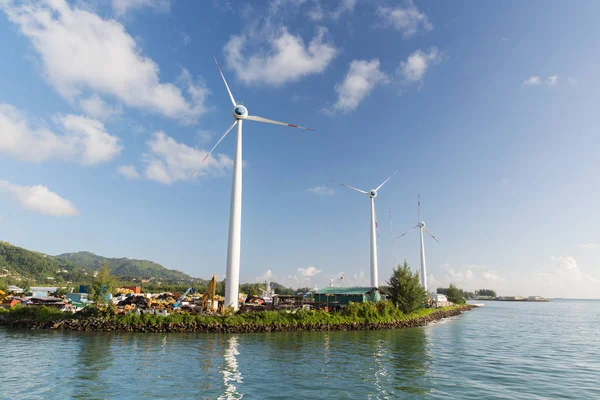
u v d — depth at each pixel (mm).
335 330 89500
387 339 76062
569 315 190750
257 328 84188
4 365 46875
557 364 53094
